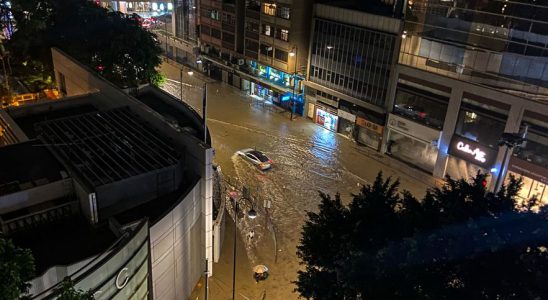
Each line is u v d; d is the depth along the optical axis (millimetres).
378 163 52531
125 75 51594
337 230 22953
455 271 18938
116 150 29531
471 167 46531
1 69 56156
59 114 38750
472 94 44250
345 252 21297
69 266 20422
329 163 51812
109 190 25625
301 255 24922
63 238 24328
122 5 94812
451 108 46281
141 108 34188
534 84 40125
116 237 24531
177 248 27578
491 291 17938
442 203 21969
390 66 51125
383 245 21188
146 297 24750
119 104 37188
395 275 19516
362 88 55125
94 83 40812
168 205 27969
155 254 25109
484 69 43156
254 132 58750
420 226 21359
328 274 22438
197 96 70750
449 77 45719
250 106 67688
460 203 20672
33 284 18844
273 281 33562
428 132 48875
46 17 54188
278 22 62188
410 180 49000
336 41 56594
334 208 24047
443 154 48094
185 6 82250
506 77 41844
